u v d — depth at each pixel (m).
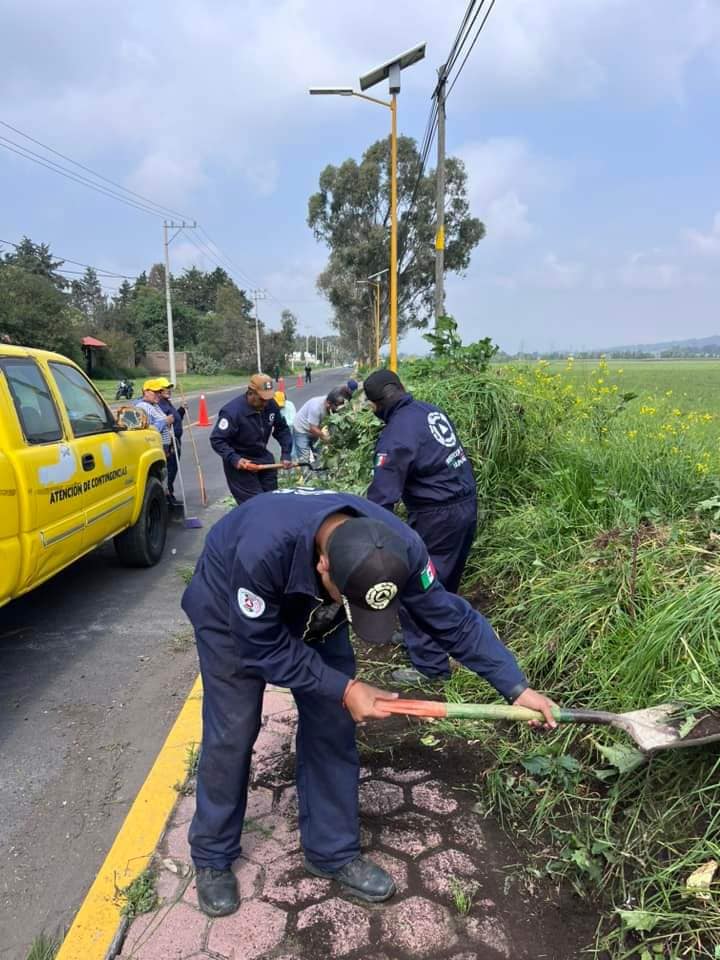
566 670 3.13
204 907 2.13
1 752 3.14
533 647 3.33
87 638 4.42
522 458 4.97
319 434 6.45
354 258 44.50
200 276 104.19
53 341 36.44
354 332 52.56
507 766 2.80
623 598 3.16
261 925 2.09
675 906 2.02
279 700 3.40
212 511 8.23
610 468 4.39
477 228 44.88
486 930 2.06
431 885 2.23
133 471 5.43
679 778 2.27
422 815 2.55
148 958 1.97
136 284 101.19
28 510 3.61
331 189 44.91
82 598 5.17
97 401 5.18
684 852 2.12
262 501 2.01
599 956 1.97
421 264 44.28
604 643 2.99
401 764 2.87
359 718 1.92
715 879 2.02
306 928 2.07
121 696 3.66
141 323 71.81
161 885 2.25
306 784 2.22
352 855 2.21
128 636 4.46
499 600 4.05
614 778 2.50
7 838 2.57
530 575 3.88
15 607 4.98
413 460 3.42
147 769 3.00
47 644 4.33
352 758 2.21
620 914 1.99
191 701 3.54
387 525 1.84
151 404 7.57
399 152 42.94
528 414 5.11
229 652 2.09
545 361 7.28
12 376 3.85
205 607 2.09
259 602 1.81
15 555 3.51
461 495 3.55
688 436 4.83
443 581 3.71
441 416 3.59
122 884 2.27
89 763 3.05
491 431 4.84
